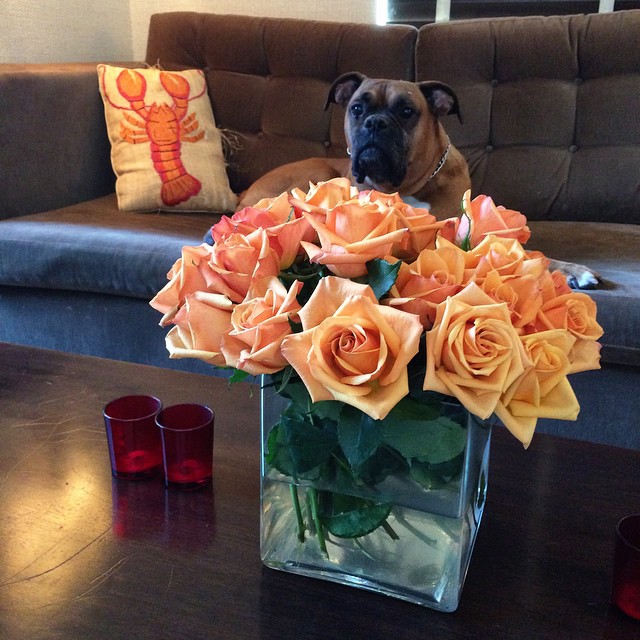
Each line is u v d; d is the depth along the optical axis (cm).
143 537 74
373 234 57
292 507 69
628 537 66
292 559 69
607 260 175
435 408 59
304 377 52
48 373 114
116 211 221
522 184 220
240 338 57
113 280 184
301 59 242
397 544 66
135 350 194
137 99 229
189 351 61
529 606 65
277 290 58
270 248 61
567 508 80
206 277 62
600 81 214
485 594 67
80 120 229
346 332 52
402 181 213
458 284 58
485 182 225
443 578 64
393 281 56
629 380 148
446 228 69
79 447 91
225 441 93
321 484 66
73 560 70
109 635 61
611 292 148
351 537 65
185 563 70
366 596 67
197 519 77
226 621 63
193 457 80
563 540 75
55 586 66
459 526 63
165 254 179
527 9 269
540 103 219
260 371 56
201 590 66
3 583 66
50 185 222
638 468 89
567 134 217
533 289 58
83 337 199
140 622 62
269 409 67
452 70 227
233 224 67
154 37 262
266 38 245
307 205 61
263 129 249
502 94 223
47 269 188
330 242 57
